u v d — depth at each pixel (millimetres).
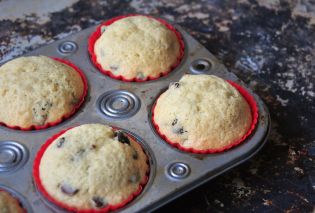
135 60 373
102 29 404
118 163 304
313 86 400
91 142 312
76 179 297
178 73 380
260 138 334
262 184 334
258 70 415
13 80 350
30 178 313
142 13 466
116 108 355
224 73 377
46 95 347
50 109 346
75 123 348
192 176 311
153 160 322
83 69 383
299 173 341
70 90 356
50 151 316
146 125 344
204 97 339
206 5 473
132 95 363
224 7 472
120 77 374
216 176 319
